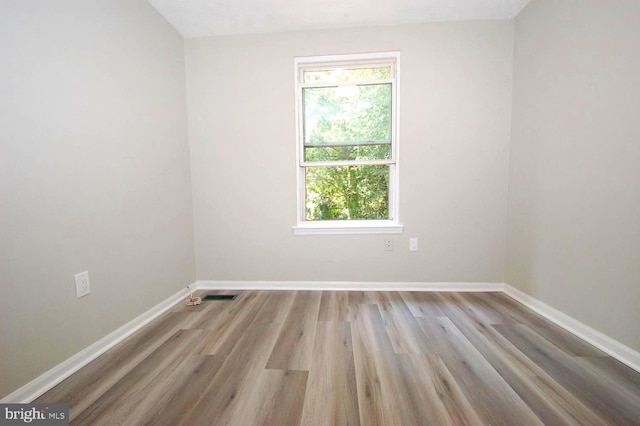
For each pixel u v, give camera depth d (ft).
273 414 3.30
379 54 7.07
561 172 5.33
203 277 7.82
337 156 7.70
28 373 3.62
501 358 4.36
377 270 7.48
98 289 4.70
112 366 4.31
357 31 6.96
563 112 5.27
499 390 3.66
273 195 7.52
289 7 6.21
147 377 4.03
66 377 4.06
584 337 4.89
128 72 5.37
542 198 5.82
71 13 4.20
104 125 4.82
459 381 3.84
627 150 4.14
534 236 6.08
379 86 7.44
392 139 7.48
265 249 7.65
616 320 4.36
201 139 7.48
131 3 5.45
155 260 6.15
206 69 7.29
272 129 7.36
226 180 7.56
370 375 3.98
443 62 6.84
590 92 4.70
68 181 4.17
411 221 7.29
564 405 3.39
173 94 6.82
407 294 7.15
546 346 4.69
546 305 5.79
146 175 5.89
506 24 6.63
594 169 4.66
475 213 7.12
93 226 4.61
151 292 6.01
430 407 3.36
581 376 3.92
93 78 4.60
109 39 4.92
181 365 4.30
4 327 3.38
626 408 3.34
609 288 4.46
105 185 4.84
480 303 6.52
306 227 7.45
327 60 7.30
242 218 7.63
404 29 6.86
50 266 3.91
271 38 7.14
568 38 5.11
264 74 7.23
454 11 6.39
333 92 7.56
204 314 6.16
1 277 3.35
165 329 5.49
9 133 3.41
